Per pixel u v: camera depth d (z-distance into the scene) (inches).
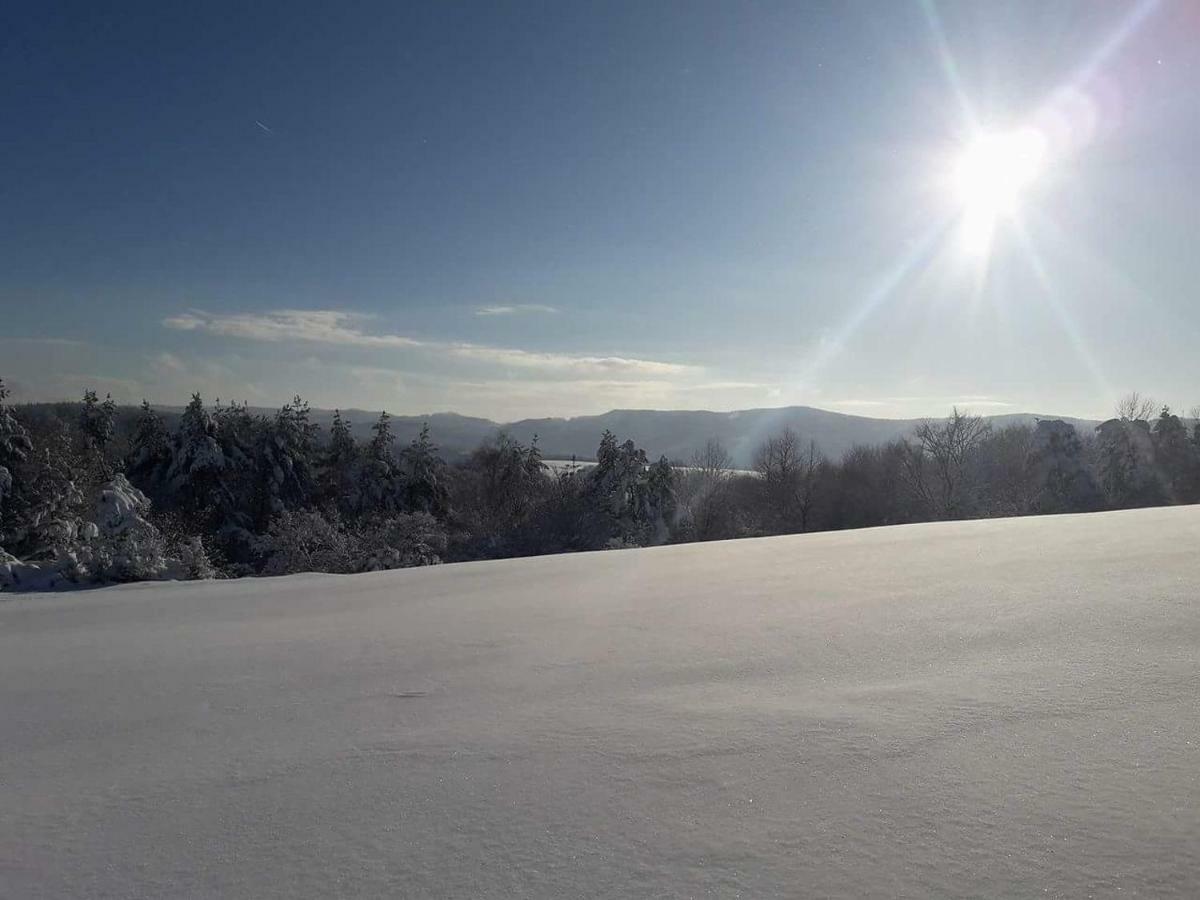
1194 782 91.7
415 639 217.8
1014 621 178.5
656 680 155.4
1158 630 158.4
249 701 160.4
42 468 1031.6
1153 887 72.1
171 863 87.8
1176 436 1712.6
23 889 83.6
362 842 90.0
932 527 478.3
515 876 80.3
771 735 116.0
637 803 95.5
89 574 572.1
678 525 1694.1
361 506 1637.6
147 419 1594.5
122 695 170.7
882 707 125.9
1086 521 435.2
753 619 211.5
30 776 120.7
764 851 82.4
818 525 1962.4
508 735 124.6
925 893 73.0
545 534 1406.3
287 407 1622.8
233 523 1497.3
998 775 96.9
